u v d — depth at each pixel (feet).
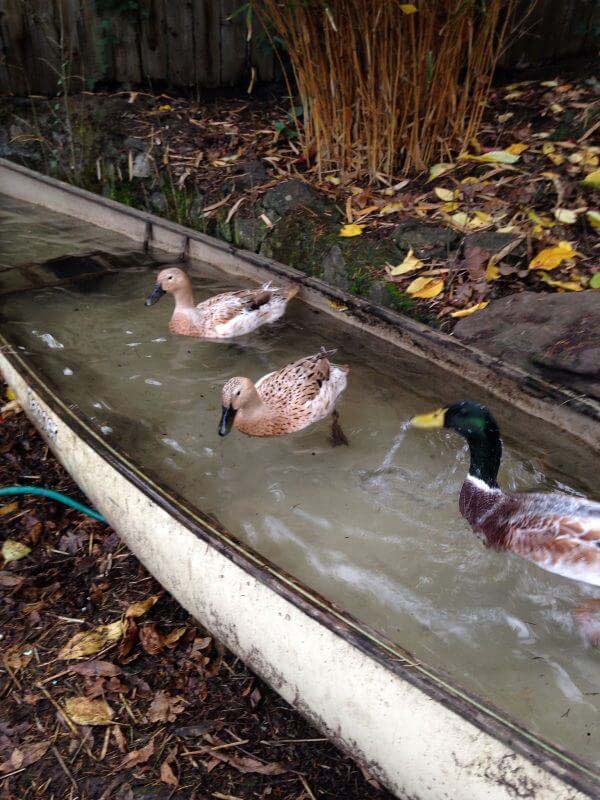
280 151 6.84
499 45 5.79
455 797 2.17
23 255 6.09
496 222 5.34
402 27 5.46
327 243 5.57
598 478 3.66
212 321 4.99
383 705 2.30
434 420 3.48
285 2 5.57
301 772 2.70
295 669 2.56
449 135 6.21
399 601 3.07
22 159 7.60
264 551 3.32
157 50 7.73
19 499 3.92
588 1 6.97
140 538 3.18
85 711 2.89
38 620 3.27
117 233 6.58
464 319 4.62
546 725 2.59
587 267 4.84
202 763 2.72
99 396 4.40
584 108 6.17
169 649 3.14
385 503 3.63
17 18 7.43
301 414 4.11
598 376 3.97
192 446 4.02
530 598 3.10
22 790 2.63
